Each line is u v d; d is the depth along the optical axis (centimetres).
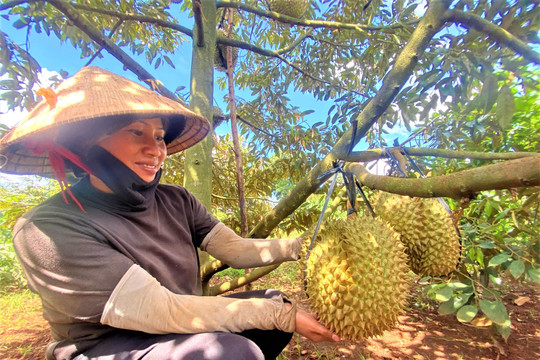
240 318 118
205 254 227
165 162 315
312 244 125
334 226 136
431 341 257
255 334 152
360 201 189
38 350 275
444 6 111
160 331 109
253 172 391
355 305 114
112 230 121
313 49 327
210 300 120
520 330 274
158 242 142
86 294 105
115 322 105
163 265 138
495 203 223
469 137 199
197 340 110
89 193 128
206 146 228
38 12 238
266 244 167
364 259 117
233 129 255
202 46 234
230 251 171
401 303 124
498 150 215
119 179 124
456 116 197
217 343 108
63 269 107
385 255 121
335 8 322
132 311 105
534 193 180
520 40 109
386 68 246
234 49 325
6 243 525
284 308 127
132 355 110
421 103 197
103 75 128
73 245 108
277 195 507
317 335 128
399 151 132
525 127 201
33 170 153
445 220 144
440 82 134
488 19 121
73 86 120
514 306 331
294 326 127
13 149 133
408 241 147
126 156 125
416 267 154
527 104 185
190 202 174
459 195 76
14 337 307
